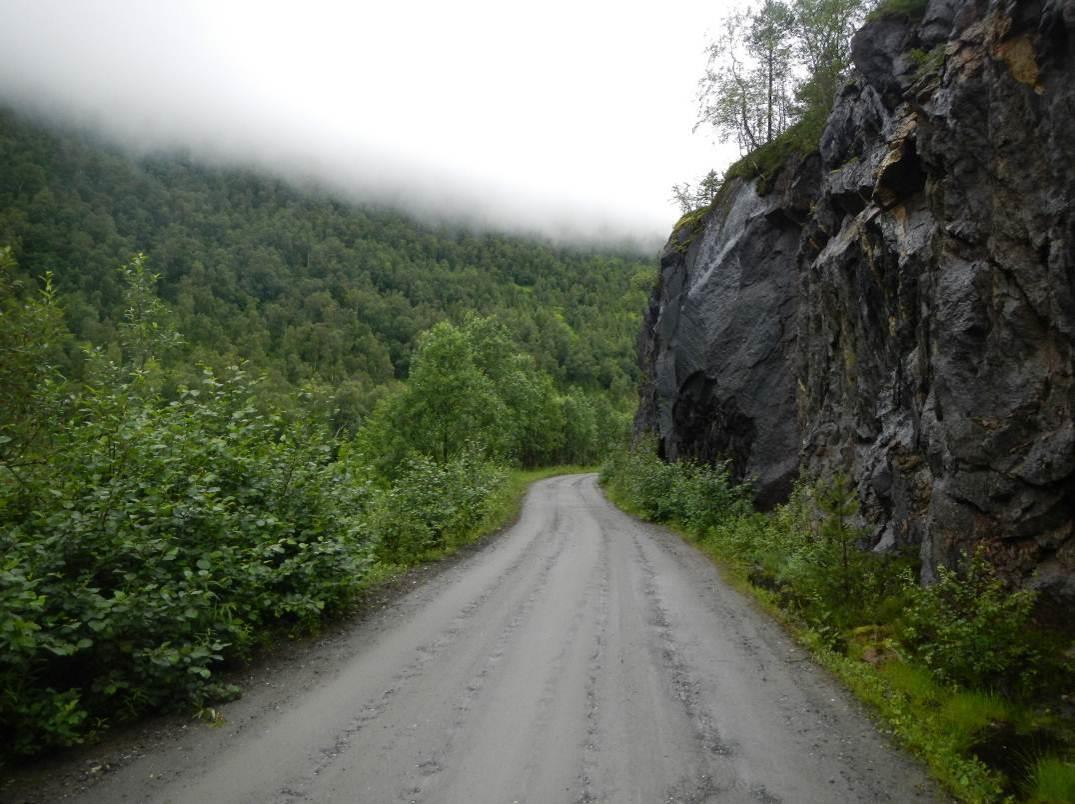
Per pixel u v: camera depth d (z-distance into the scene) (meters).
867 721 5.52
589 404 98.12
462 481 20.19
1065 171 6.43
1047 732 5.06
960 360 7.71
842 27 21.38
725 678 6.54
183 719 5.30
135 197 156.62
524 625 8.47
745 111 27.38
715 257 24.61
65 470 6.23
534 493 38.47
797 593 9.73
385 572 11.81
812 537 12.34
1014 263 7.03
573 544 16.86
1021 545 6.80
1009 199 7.12
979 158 7.73
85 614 5.09
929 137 8.85
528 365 70.38
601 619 8.86
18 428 5.43
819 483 9.56
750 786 4.32
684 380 25.23
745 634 8.26
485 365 46.66
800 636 8.03
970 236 7.78
